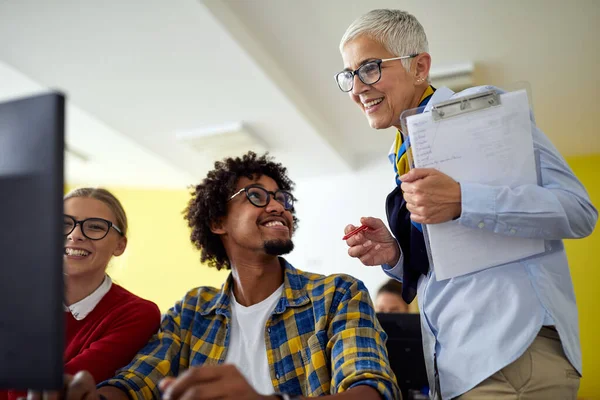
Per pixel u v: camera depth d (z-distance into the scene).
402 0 3.00
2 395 1.55
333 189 5.41
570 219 1.24
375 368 1.27
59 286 0.80
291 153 4.94
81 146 4.95
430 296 1.40
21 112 0.84
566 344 1.24
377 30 1.55
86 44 3.26
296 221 1.87
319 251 5.32
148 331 1.65
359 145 5.16
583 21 3.17
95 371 1.50
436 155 1.26
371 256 1.65
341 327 1.44
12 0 2.83
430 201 1.24
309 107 4.30
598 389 4.43
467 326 1.30
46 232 0.80
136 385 1.41
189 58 3.42
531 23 3.21
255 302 1.63
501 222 1.22
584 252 4.71
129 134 4.53
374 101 1.58
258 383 1.48
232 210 1.70
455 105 1.26
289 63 3.68
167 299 5.82
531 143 1.25
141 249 5.98
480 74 3.76
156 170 5.56
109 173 5.67
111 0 2.84
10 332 0.82
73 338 1.65
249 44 3.33
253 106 4.06
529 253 1.28
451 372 1.30
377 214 5.20
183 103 4.03
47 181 0.81
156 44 3.26
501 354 1.23
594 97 3.96
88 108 4.07
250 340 1.56
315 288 1.57
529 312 1.25
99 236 1.72
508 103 1.25
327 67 3.72
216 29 3.08
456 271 1.29
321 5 3.05
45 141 0.82
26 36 3.16
